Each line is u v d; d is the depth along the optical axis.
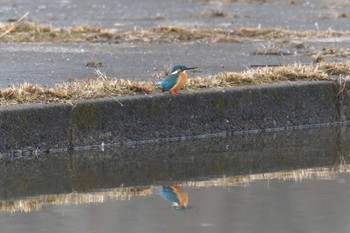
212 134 14.13
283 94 14.74
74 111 13.11
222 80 14.64
